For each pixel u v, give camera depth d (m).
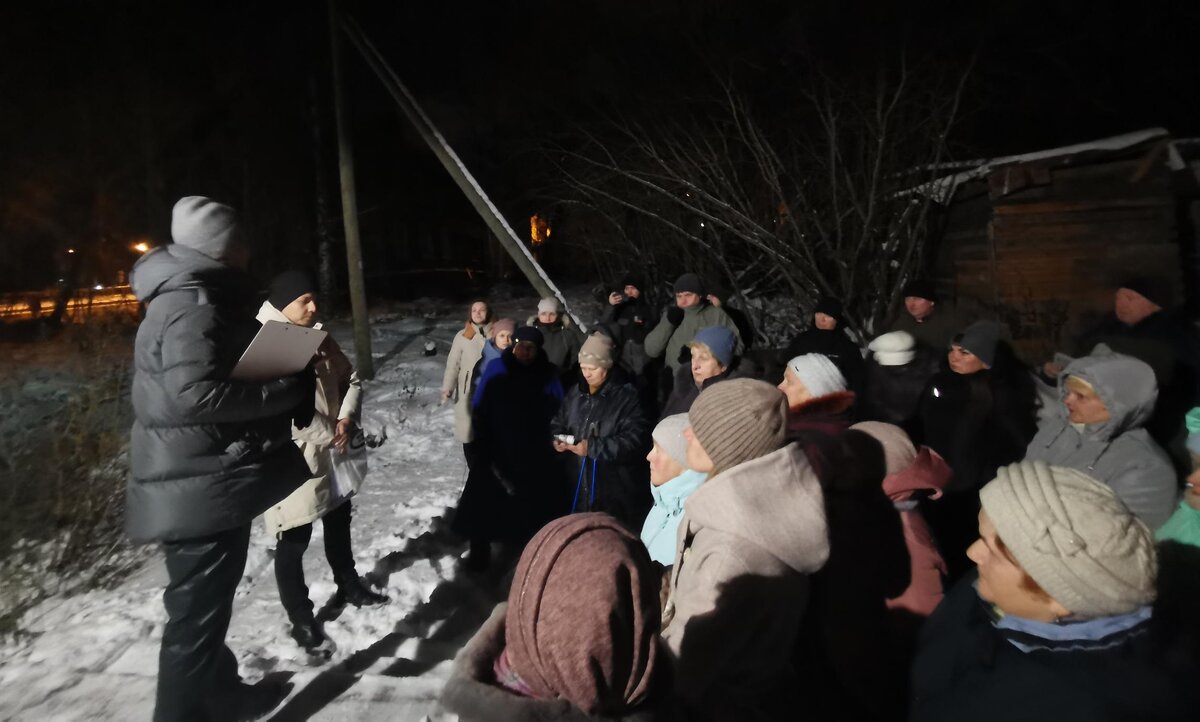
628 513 3.73
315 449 3.38
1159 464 2.50
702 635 1.68
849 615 2.14
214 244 2.54
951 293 9.49
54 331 14.55
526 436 4.26
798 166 10.14
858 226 9.52
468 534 4.32
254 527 4.96
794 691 2.02
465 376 6.02
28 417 6.25
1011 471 1.42
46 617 3.71
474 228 29.89
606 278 16.97
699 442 1.95
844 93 9.30
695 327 6.05
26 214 16.39
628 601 1.13
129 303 15.37
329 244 19.33
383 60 6.76
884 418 4.22
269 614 3.81
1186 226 8.45
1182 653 1.29
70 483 4.93
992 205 8.30
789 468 1.82
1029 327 8.05
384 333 14.51
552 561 1.12
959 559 3.44
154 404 2.39
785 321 11.86
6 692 2.95
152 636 3.51
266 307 3.29
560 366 6.16
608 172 11.71
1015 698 1.34
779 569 1.75
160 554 4.43
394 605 3.93
